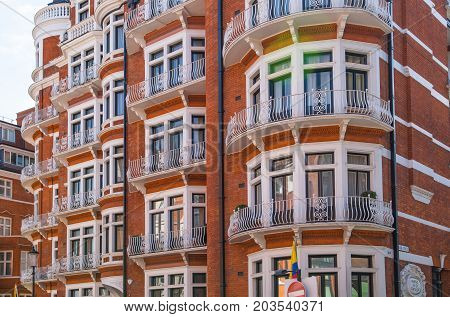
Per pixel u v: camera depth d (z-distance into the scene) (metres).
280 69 22.31
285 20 21.41
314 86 21.66
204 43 28.30
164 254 27.27
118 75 32.44
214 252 24.12
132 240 28.89
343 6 21.23
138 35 29.92
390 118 21.98
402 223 22.70
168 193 28.00
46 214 40.88
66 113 38.50
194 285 26.62
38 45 44.41
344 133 21.03
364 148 21.41
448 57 30.98
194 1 27.47
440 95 27.42
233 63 24.52
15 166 55.28
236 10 24.67
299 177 21.00
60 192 38.28
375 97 21.64
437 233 25.45
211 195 24.72
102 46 36.84
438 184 26.08
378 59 22.28
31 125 43.12
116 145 32.12
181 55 28.52
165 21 28.81
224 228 23.77
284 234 21.02
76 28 38.62
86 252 35.69
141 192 29.42
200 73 27.50
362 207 20.88
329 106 21.33
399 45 24.47
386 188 21.91
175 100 28.41
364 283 20.84
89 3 38.81
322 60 21.78
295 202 20.73
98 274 34.47
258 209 22.02
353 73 21.92
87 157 36.47
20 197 54.78
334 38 21.62
